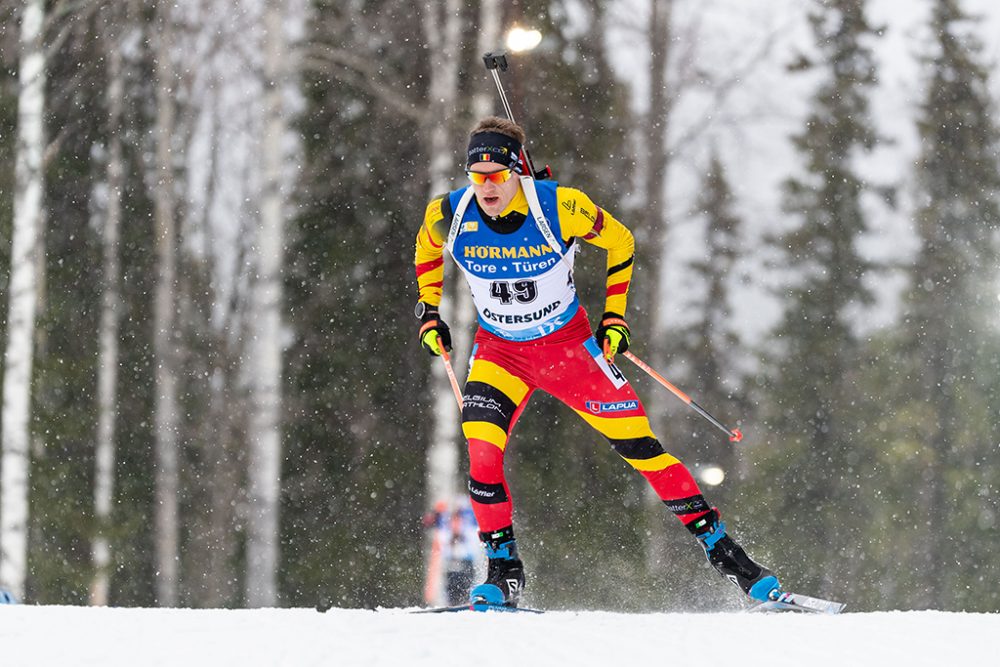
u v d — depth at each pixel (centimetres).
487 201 1294
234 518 5169
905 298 6906
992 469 6831
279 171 4884
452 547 3112
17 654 952
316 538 4922
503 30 5156
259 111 5253
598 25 5441
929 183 7012
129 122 5481
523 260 1326
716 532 1435
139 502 5316
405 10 5184
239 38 5153
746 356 6116
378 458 5019
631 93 5469
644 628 1042
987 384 6950
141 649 955
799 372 6384
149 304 5484
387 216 5231
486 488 1370
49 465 4975
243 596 5109
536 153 5153
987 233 7044
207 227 5422
